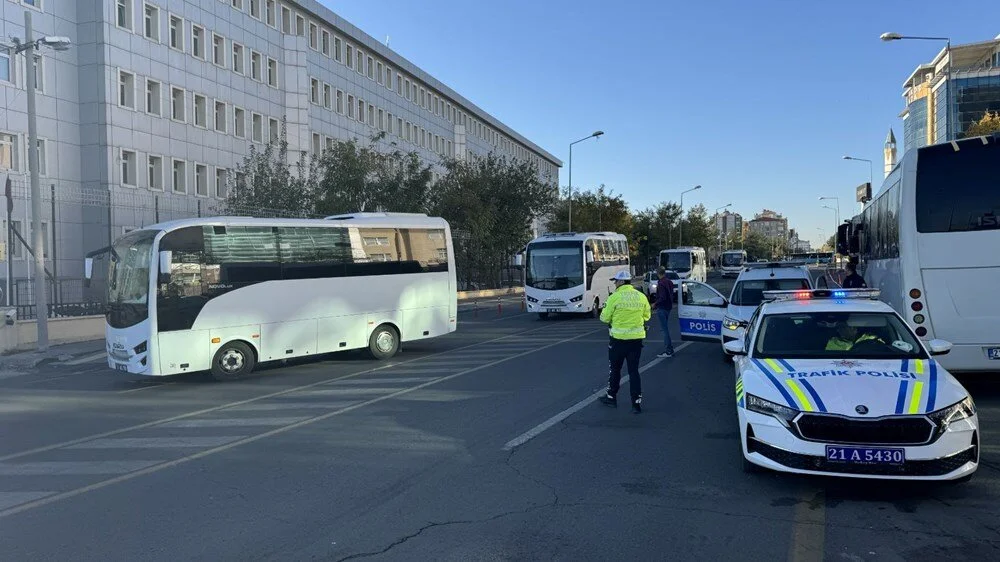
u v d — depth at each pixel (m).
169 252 12.38
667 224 82.00
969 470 5.62
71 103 33.44
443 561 4.71
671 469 6.84
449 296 17.20
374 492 6.23
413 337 16.36
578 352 16.27
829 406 5.78
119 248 13.45
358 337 15.33
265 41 44.25
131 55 34.88
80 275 32.34
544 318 26.69
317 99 48.72
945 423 5.63
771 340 7.38
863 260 15.95
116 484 6.64
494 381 12.32
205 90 39.47
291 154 45.47
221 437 8.54
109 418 9.93
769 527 5.26
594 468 6.90
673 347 16.72
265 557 4.83
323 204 33.03
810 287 14.47
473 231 43.31
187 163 38.16
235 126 41.81
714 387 11.48
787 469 5.83
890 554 4.74
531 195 48.53
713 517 5.49
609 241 29.08
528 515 5.58
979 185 9.54
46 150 32.25
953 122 77.44
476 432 8.49
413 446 7.86
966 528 5.20
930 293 9.67
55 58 32.69
